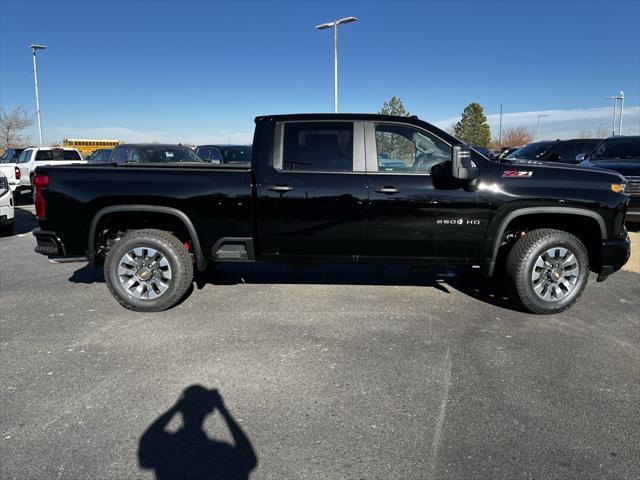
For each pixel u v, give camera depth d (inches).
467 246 184.1
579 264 185.5
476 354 153.9
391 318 185.8
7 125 1674.5
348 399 127.0
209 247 189.6
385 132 184.5
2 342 163.6
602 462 102.5
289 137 186.4
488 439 110.0
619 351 156.1
